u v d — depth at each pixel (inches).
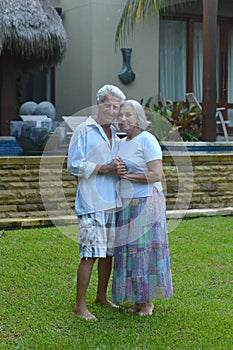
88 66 555.5
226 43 642.8
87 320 202.8
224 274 256.1
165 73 619.8
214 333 193.5
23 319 203.8
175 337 189.9
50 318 204.4
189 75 625.6
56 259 272.4
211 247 297.9
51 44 486.6
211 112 470.9
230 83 649.0
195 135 499.2
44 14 485.7
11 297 224.8
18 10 470.6
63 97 592.4
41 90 598.9
